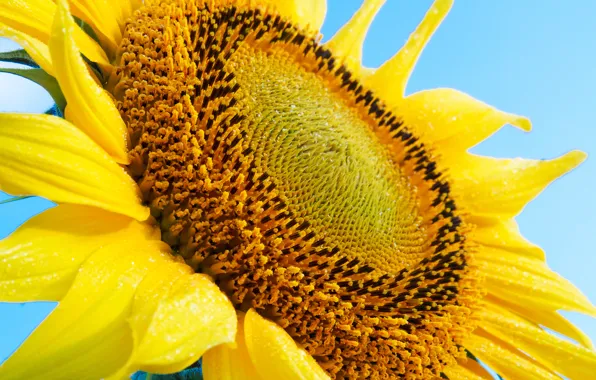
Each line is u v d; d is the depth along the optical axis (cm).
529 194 38
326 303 28
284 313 28
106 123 26
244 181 29
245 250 27
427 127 39
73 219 25
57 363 23
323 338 28
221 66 30
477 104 40
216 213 27
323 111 32
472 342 33
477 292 34
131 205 26
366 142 35
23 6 27
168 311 23
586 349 33
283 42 36
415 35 40
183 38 30
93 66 30
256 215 28
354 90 38
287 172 30
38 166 24
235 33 33
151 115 28
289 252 28
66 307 24
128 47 30
